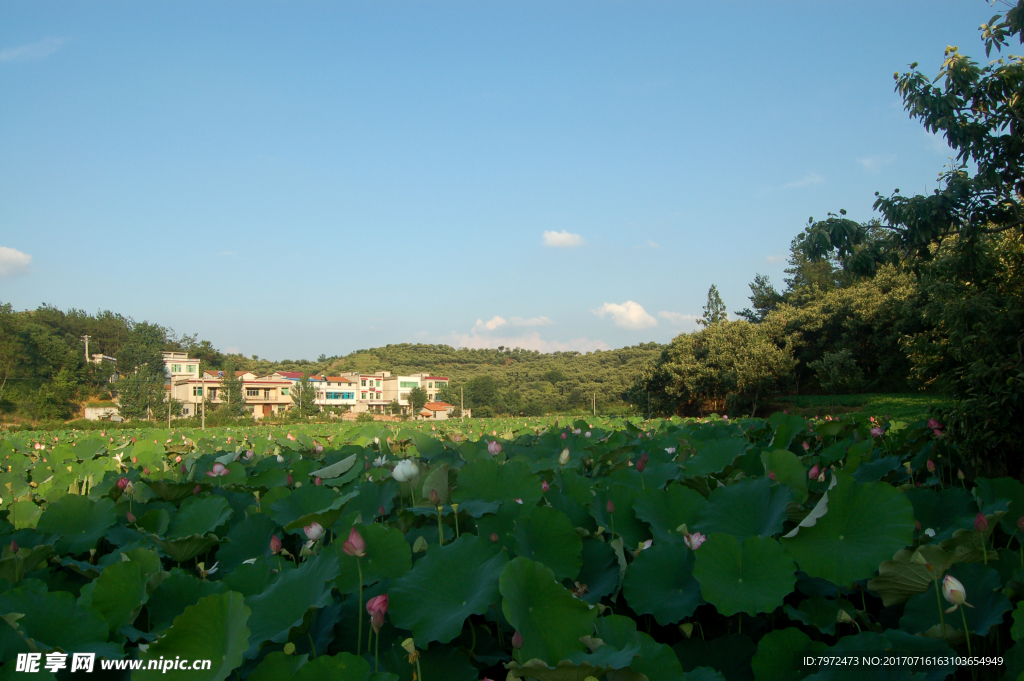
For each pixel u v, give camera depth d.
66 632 2.07
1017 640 1.82
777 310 53.69
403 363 130.75
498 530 2.94
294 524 3.15
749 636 2.41
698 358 44.84
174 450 9.38
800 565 2.37
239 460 6.45
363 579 2.31
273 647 2.07
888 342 34.88
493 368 125.44
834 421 6.20
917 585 2.22
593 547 2.79
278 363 122.50
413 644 1.89
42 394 55.94
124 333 88.50
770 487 3.00
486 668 2.10
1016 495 3.05
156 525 3.62
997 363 5.35
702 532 2.92
